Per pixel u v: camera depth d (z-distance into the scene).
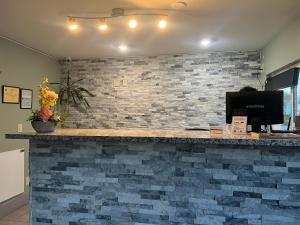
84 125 5.60
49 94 2.10
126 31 3.71
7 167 3.87
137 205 1.96
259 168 1.76
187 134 1.91
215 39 4.11
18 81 4.29
